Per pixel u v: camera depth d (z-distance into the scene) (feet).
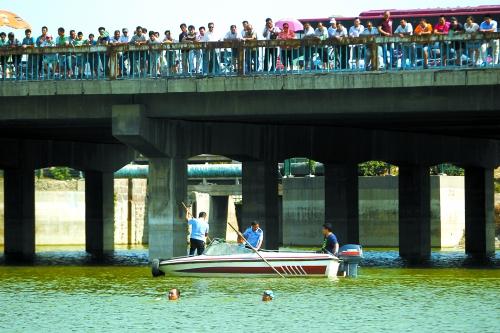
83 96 387.14
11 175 492.13
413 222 492.13
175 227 396.78
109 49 380.17
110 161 531.09
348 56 363.97
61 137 488.02
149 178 397.19
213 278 345.51
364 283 332.80
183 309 274.98
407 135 479.82
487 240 542.16
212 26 386.32
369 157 464.65
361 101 368.07
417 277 355.36
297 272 343.87
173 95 380.78
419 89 362.94
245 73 370.94
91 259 470.39
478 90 358.64
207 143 409.08
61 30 406.21
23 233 492.95
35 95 384.47
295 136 439.22
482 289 317.22
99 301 291.17
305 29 379.14
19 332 244.01
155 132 387.34
